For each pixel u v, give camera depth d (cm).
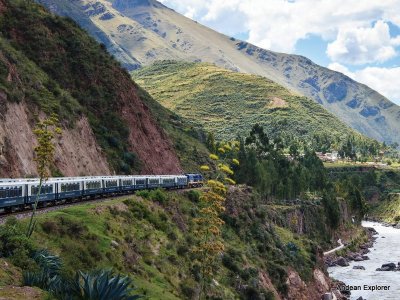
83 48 10838
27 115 7256
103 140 9488
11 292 2662
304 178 17812
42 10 11356
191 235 6775
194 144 16350
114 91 10719
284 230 11550
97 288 2778
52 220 4269
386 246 17188
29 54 9650
